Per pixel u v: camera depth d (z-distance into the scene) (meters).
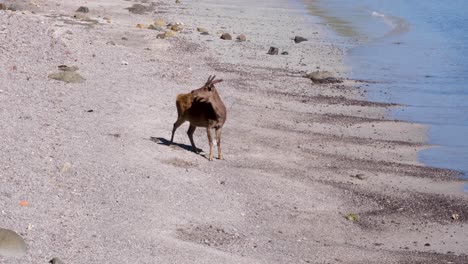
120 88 22.39
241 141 19.30
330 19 43.50
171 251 11.80
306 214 14.87
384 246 13.73
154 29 34.72
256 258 12.24
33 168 14.71
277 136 20.12
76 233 12.03
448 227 14.83
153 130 18.77
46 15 35.47
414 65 30.72
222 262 11.66
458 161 19.05
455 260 13.09
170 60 28.17
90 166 15.31
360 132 21.23
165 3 46.88
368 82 27.53
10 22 28.98
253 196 15.38
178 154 17.19
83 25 33.28
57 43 26.86
